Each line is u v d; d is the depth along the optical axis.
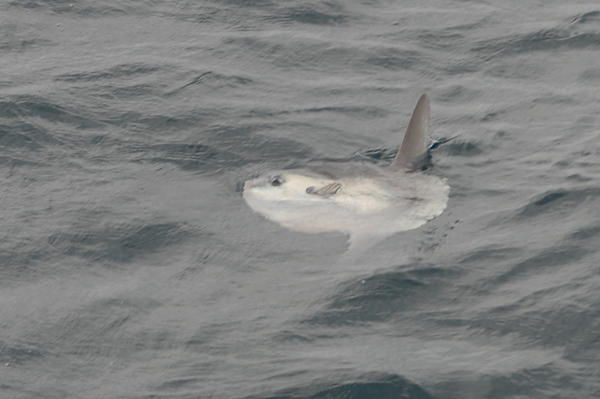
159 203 43.25
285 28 65.56
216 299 36.22
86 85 56.38
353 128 50.91
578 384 29.81
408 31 64.88
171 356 33.22
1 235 40.97
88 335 34.66
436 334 33.09
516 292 34.94
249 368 32.19
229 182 45.00
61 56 61.31
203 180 45.31
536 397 29.44
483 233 39.00
